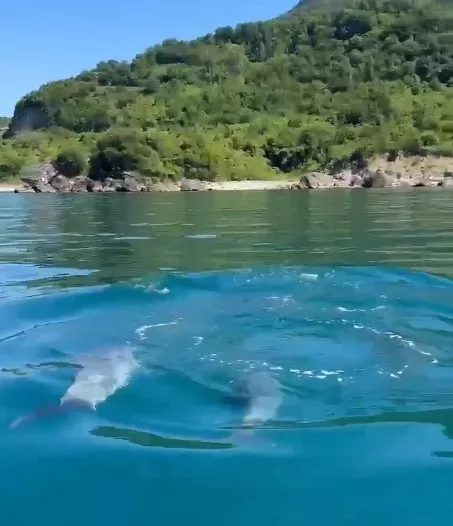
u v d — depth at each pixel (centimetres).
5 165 8956
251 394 766
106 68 17938
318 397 760
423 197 4797
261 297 1254
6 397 767
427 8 18838
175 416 706
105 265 1700
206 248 1986
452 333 1014
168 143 9056
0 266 1711
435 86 14600
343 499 531
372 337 995
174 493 543
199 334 1022
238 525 499
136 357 911
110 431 665
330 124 12175
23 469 587
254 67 17025
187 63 18050
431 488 545
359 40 17788
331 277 1428
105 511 519
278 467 584
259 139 10944
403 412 714
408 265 1589
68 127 14238
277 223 2808
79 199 5553
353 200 4569
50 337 1016
